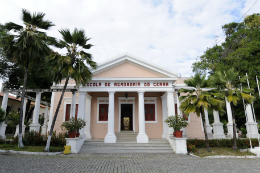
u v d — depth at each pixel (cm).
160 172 641
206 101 1078
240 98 1141
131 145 1256
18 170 595
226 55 2202
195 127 1695
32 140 1223
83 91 1385
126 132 1605
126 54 1455
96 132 1617
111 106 1376
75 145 1140
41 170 612
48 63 1123
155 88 1415
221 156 1032
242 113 1986
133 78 1393
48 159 837
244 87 1185
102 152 1169
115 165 756
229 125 1590
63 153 1087
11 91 1373
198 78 1146
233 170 677
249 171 663
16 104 2448
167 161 860
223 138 1431
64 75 1072
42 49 1101
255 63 1830
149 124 1639
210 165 767
